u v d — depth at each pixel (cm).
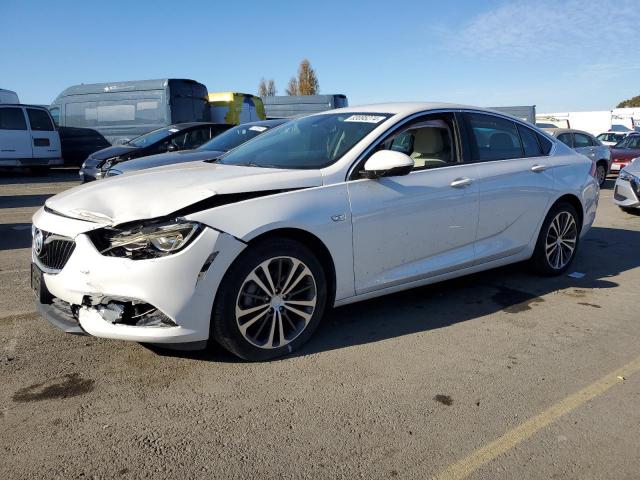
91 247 307
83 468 240
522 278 534
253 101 1847
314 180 357
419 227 401
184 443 259
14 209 955
